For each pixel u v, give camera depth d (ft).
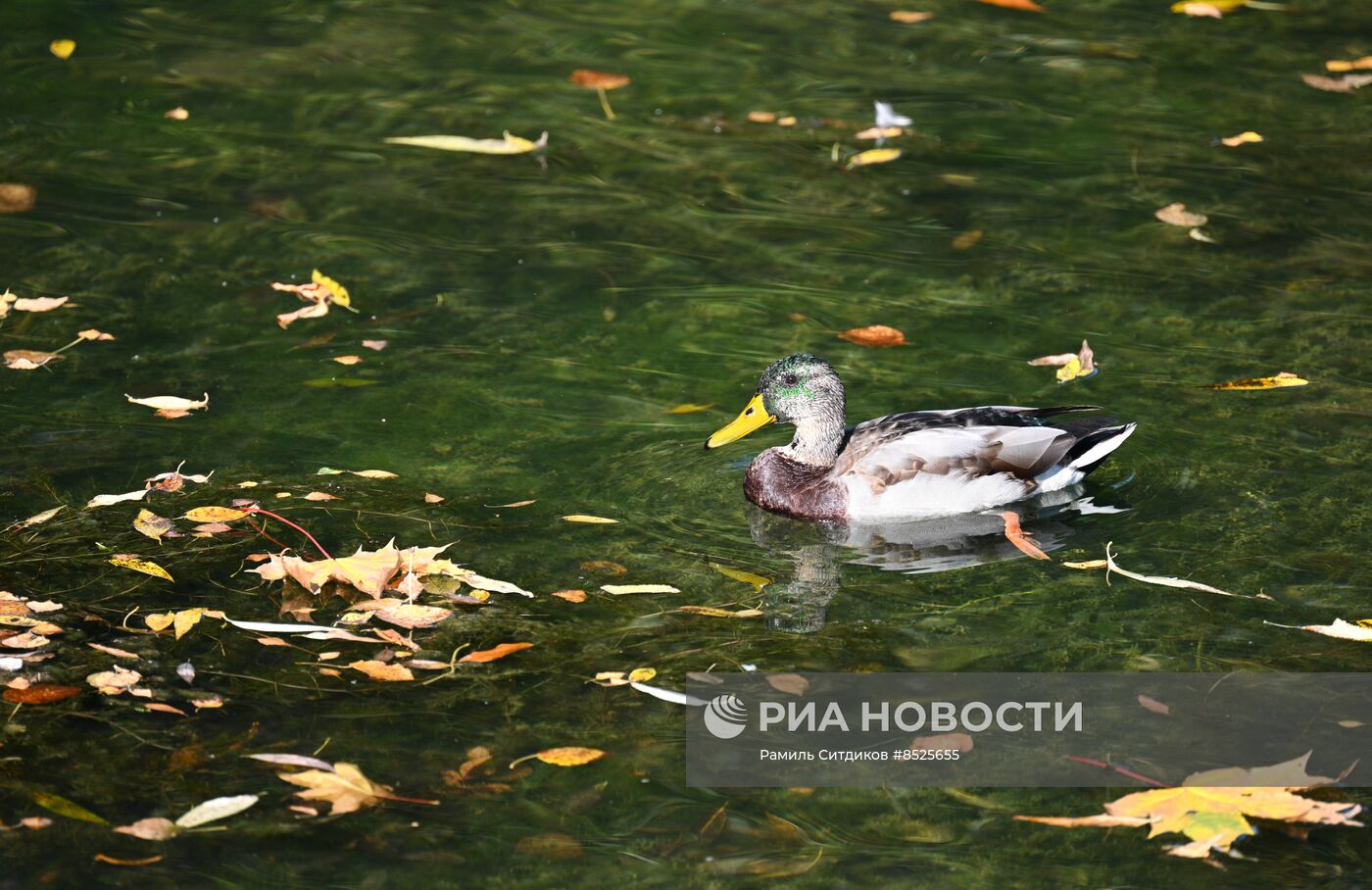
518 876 23.36
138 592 30.94
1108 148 59.67
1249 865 23.97
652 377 43.01
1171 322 46.11
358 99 63.16
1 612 29.53
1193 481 37.40
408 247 50.60
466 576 31.50
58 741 25.99
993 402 41.63
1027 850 24.31
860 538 35.88
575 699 28.02
